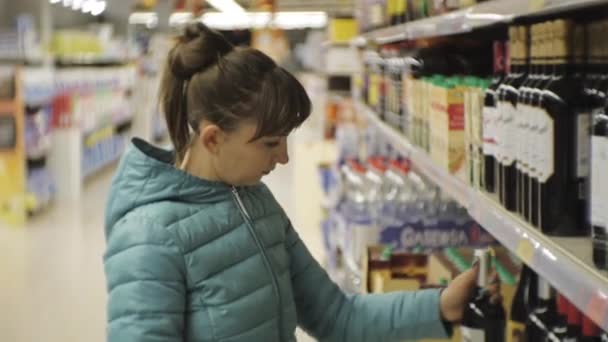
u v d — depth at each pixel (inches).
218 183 69.4
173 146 72.5
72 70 463.5
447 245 132.8
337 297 80.6
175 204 68.0
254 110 65.9
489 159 84.8
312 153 316.2
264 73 66.8
